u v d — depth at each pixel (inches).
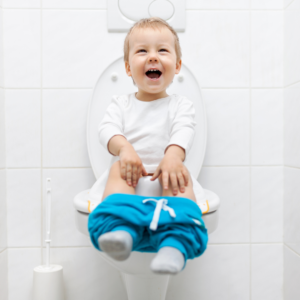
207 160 46.6
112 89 43.4
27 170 46.0
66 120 46.2
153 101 36.1
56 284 42.6
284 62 46.6
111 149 32.3
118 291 46.2
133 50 34.5
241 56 46.6
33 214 46.1
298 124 42.4
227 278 46.6
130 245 22.7
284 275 46.6
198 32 46.5
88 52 46.3
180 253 22.9
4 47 45.8
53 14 46.1
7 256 45.8
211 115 46.6
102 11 46.3
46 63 46.1
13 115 46.0
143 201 26.0
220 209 46.7
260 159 46.8
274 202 46.9
